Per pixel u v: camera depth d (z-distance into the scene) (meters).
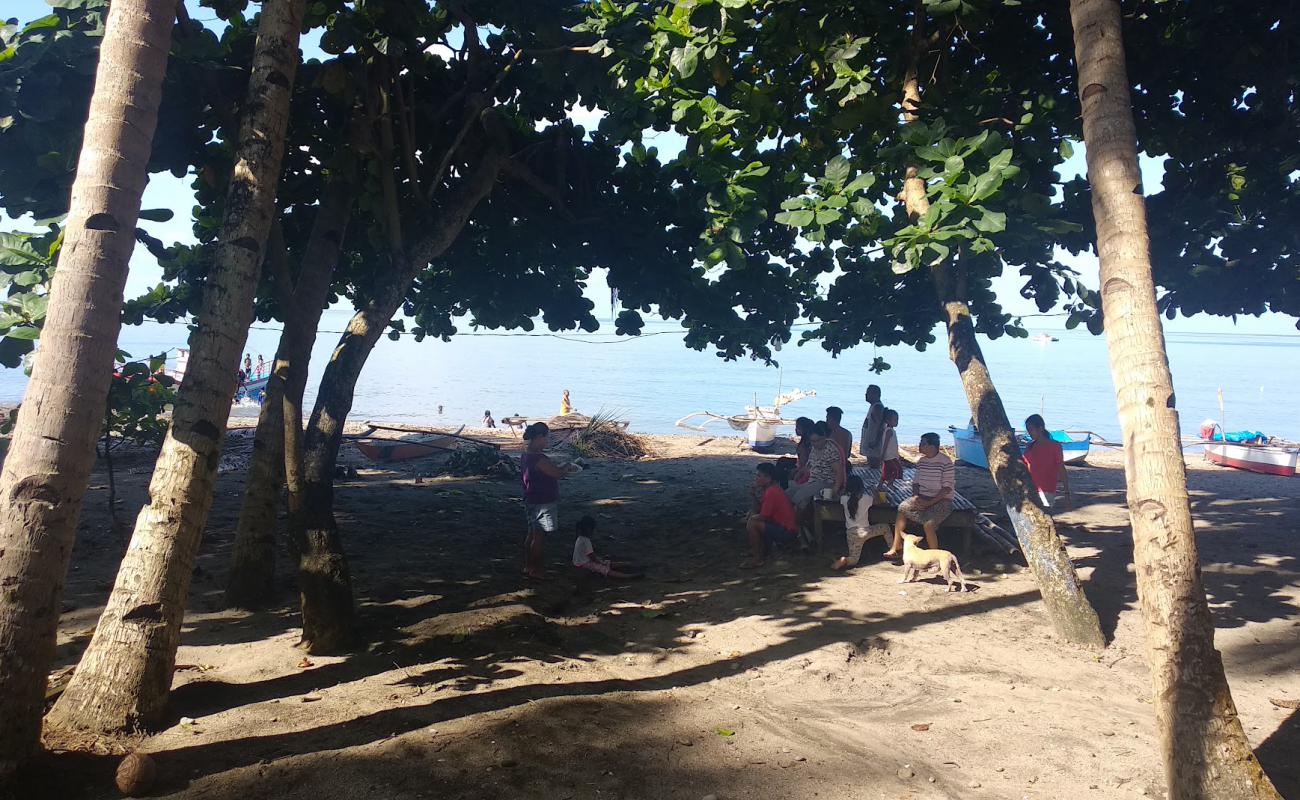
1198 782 4.29
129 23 4.93
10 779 4.32
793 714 6.02
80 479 4.65
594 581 9.90
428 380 61.12
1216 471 20.00
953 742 5.60
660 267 11.88
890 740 5.64
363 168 9.07
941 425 36.25
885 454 12.50
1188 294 11.18
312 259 8.63
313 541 6.99
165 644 5.26
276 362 8.34
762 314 12.47
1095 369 92.56
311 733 5.22
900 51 9.21
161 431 11.19
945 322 9.79
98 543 10.45
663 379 65.00
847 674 6.86
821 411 42.94
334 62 8.59
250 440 19.72
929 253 7.11
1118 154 5.04
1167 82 9.43
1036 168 9.62
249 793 4.46
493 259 13.24
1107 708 6.18
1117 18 5.25
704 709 5.97
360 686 6.11
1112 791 4.94
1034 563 7.92
